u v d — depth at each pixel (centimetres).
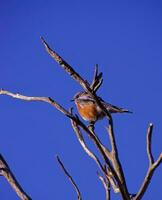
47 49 632
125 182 615
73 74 649
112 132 639
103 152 602
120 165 629
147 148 613
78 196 660
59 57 629
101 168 661
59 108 635
